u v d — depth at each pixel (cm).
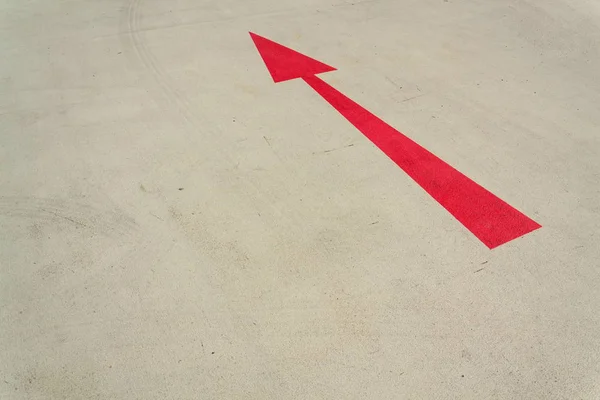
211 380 200
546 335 217
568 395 195
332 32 490
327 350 211
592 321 224
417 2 562
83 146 329
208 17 520
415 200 289
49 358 207
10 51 446
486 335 217
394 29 498
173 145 331
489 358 208
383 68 429
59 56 439
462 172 311
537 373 203
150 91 390
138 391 196
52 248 256
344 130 349
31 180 300
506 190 297
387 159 321
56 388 197
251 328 220
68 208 280
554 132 348
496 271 246
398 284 240
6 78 404
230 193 293
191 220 274
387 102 382
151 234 265
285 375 202
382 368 205
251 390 197
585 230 270
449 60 443
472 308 229
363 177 306
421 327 220
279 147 331
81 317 223
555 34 493
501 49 463
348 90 397
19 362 205
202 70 420
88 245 258
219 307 228
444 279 242
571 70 430
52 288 236
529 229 270
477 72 424
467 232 268
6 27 491
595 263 251
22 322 221
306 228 270
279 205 285
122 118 358
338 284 239
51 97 381
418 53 454
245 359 208
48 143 332
